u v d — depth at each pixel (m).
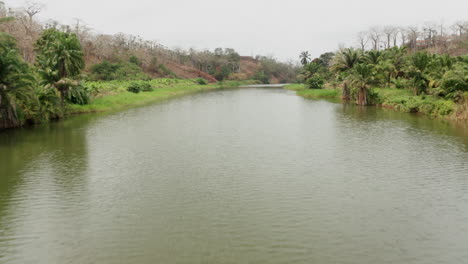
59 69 41.94
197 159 22.30
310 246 11.66
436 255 11.10
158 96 74.12
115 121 38.59
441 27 117.31
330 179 18.31
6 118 32.94
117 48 134.00
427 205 14.92
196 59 175.12
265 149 24.88
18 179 18.34
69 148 25.27
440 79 42.38
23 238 12.23
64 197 15.92
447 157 22.08
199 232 12.64
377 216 13.92
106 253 11.26
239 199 15.70
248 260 10.80
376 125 34.66
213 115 44.03
